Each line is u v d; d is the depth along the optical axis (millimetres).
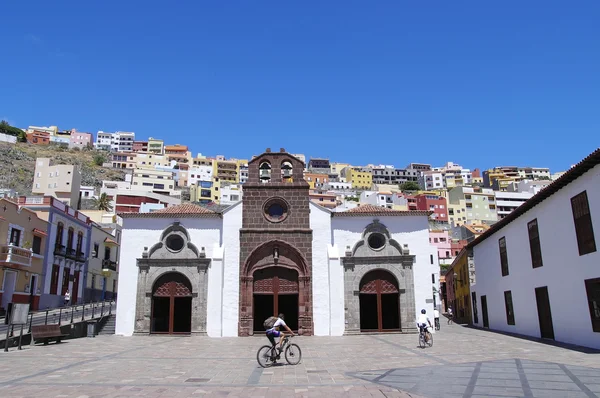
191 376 13648
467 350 19719
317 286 30297
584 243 20453
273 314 30266
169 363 16547
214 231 31172
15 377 13367
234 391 11391
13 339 21891
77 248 47719
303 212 31484
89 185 130625
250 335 29297
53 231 42844
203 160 179750
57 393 11094
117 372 14391
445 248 89625
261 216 31297
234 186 132000
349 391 11219
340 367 15234
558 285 23062
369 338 27297
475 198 135625
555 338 23500
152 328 30062
